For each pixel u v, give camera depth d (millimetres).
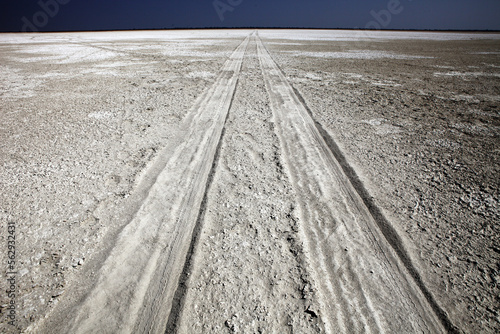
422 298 1828
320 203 2807
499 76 10812
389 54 18422
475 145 4250
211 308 1724
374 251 2205
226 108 5980
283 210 2689
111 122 5117
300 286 1892
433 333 1625
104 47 22891
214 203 2777
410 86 8750
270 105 6254
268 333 1579
